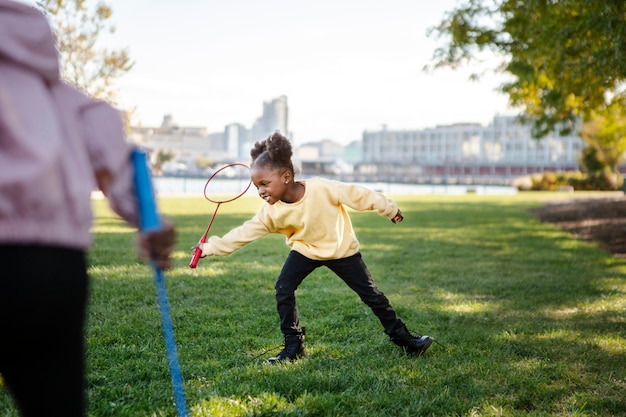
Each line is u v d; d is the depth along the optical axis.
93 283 6.64
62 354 1.48
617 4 9.09
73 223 1.47
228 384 3.58
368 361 4.11
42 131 1.43
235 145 182.50
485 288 7.02
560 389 3.66
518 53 14.06
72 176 1.48
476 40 14.49
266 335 4.81
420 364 4.07
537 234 13.15
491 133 136.25
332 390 3.61
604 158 45.78
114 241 10.61
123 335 4.66
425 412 3.27
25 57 1.45
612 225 14.69
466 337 4.79
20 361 1.45
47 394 1.47
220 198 28.30
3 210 1.36
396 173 131.88
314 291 6.52
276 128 3.92
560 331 5.02
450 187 65.31
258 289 6.56
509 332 4.99
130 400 3.36
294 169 4.04
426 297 6.43
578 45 10.85
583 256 9.77
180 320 5.18
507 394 3.58
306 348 4.43
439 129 146.50
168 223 1.75
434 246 10.88
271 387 3.54
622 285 7.27
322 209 3.98
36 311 1.39
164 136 147.25
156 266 1.79
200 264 8.27
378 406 3.35
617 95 15.96
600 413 3.34
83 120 1.59
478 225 15.30
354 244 4.14
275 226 4.08
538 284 7.25
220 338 4.66
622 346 4.61
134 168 1.70
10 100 1.40
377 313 4.21
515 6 12.56
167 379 3.73
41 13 1.52
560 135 17.98
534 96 16.19
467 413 3.27
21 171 1.38
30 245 1.38
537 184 46.41
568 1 10.04
